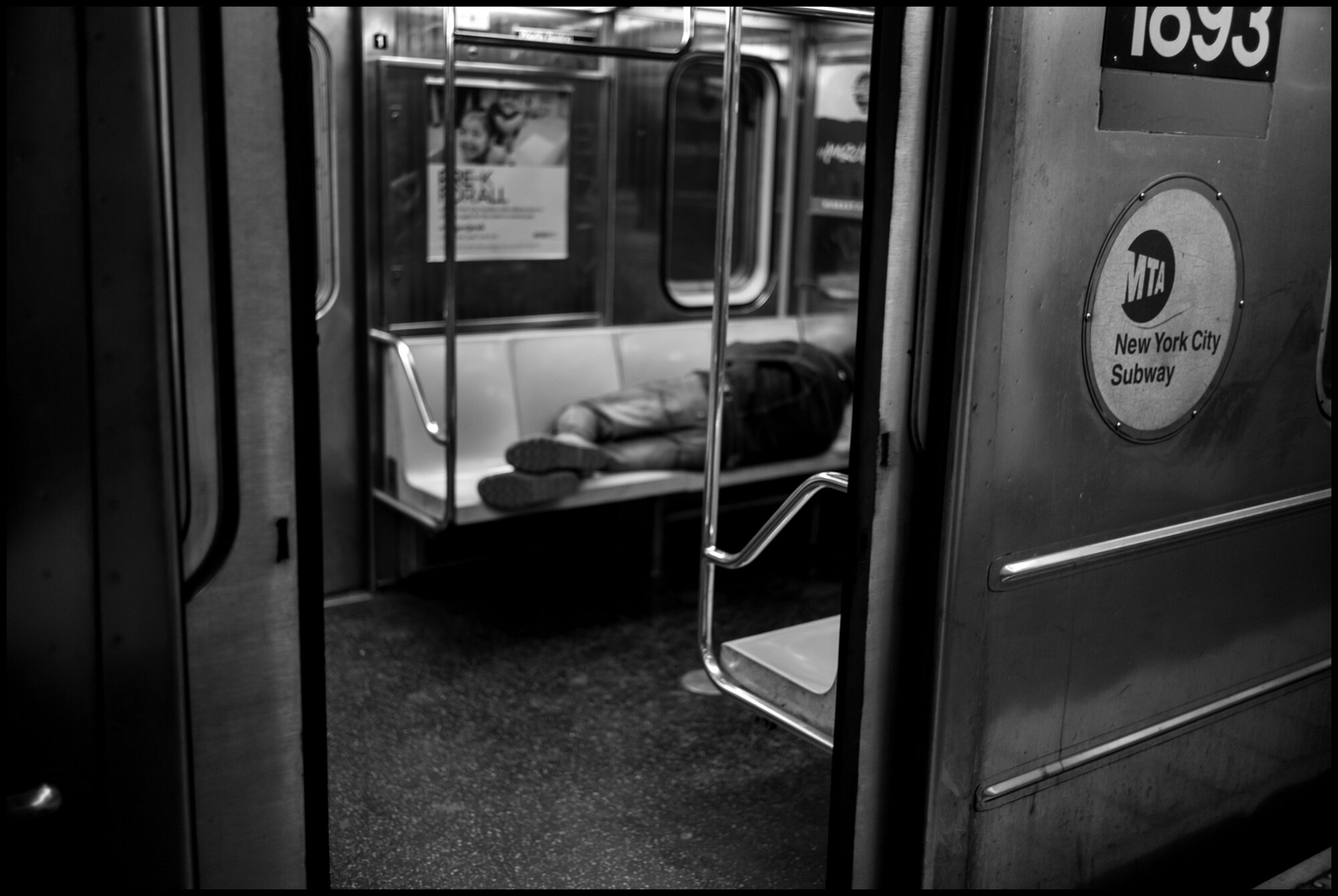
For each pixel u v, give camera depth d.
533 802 3.98
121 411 1.82
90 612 1.85
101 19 1.72
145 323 1.82
